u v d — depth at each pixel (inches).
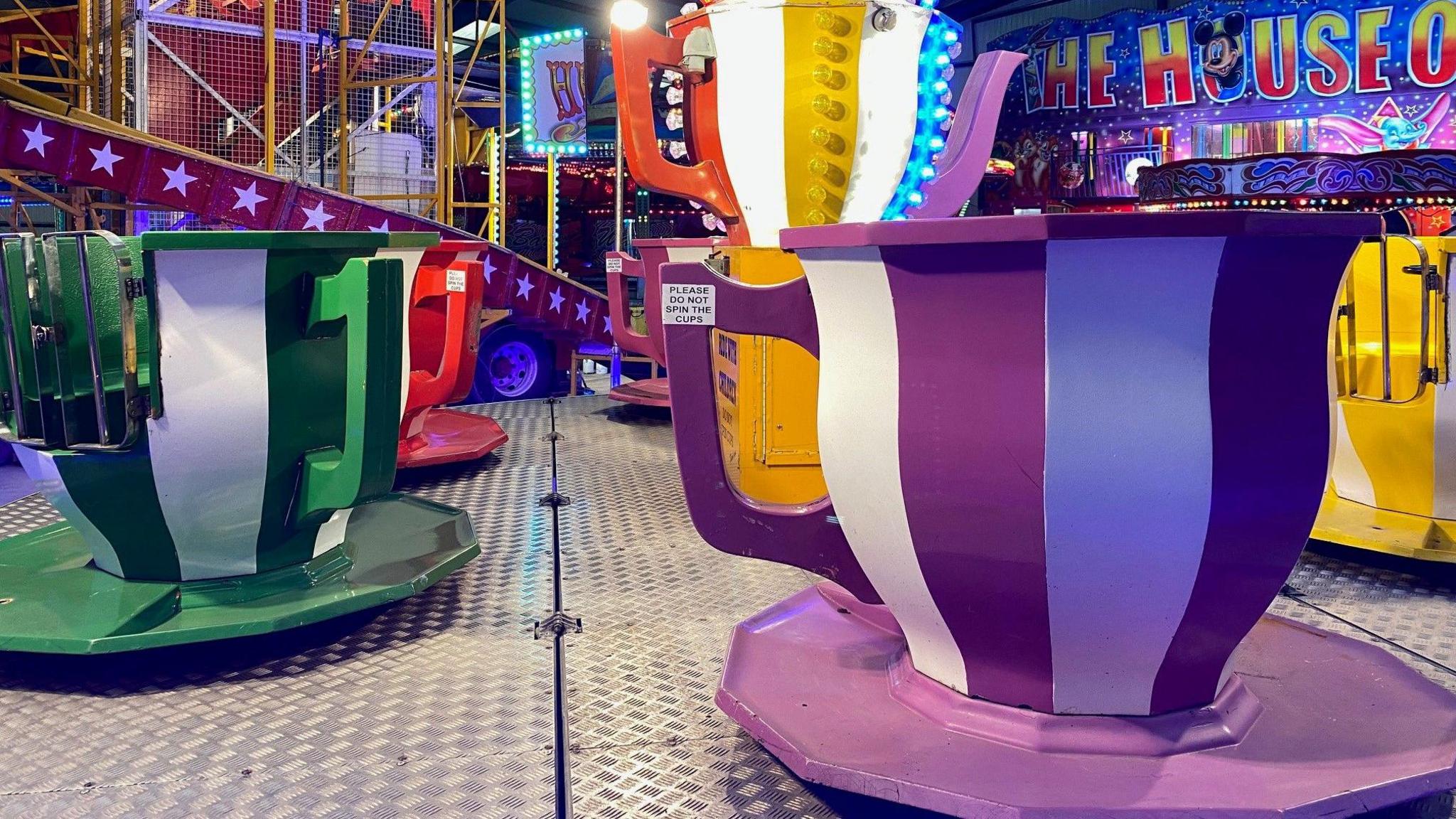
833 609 64.2
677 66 106.1
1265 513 43.7
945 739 46.8
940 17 104.7
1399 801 41.2
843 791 47.8
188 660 63.9
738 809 46.1
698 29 103.4
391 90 345.7
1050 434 42.5
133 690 59.6
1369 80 545.0
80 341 67.1
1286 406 43.4
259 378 64.6
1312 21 559.8
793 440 100.7
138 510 64.7
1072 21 654.5
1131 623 45.0
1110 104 642.2
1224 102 595.8
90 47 352.8
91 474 63.0
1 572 70.1
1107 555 43.4
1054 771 43.6
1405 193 259.0
